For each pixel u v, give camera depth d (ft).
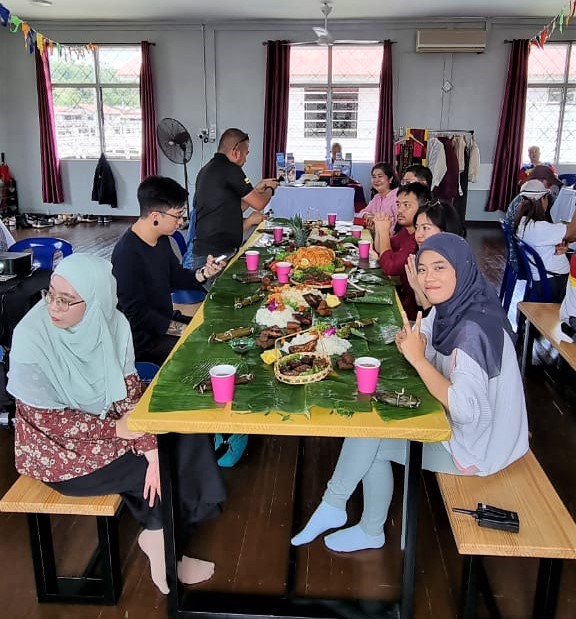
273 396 5.15
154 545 5.87
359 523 6.79
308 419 4.85
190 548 6.80
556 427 9.71
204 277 9.38
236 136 12.76
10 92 31.12
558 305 10.98
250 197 13.28
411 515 5.34
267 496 7.82
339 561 6.61
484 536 4.90
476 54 28.81
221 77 30.09
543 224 12.42
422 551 6.79
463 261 5.54
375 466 6.38
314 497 7.80
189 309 11.72
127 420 4.95
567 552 4.78
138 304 8.14
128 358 5.73
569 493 7.91
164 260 8.64
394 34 28.81
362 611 5.82
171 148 25.34
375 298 8.03
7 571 6.46
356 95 30.19
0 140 31.81
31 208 32.81
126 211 32.48
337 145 27.09
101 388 5.40
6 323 8.94
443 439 4.75
